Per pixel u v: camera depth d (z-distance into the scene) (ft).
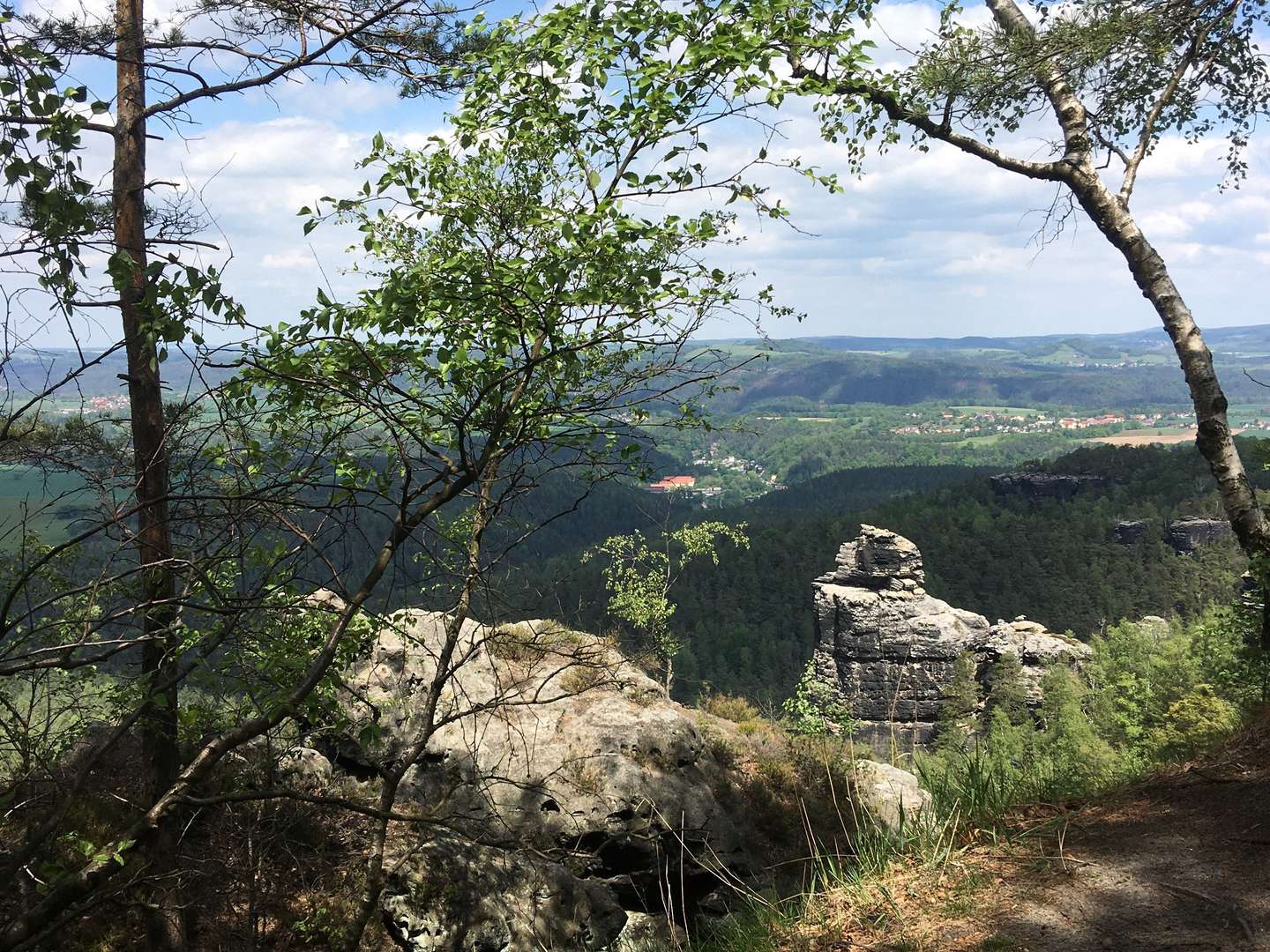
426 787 37.60
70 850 20.04
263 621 17.22
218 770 26.76
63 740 19.04
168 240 17.70
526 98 18.84
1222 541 364.99
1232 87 38.14
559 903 34.06
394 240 19.08
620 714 43.93
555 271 15.10
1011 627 267.39
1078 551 381.60
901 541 261.44
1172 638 203.10
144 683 18.62
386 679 39.17
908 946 13.98
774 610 350.23
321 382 15.23
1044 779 21.75
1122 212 36.14
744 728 59.31
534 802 38.40
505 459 18.57
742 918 17.61
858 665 255.91
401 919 30.37
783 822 46.14
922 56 35.70
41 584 15.87
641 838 38.86
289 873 29.94
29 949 14.96
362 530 17.72
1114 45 33.96
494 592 20.47
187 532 16.19
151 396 20.68
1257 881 13.66
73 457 16.22
